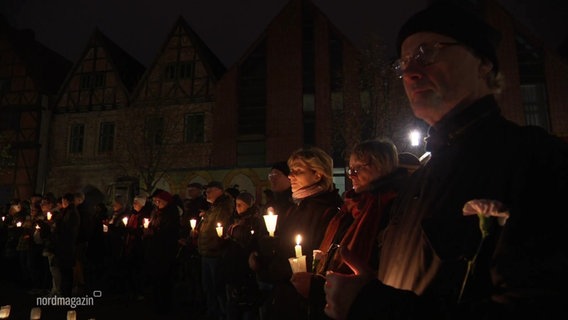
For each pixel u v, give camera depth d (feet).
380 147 6.54
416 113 3.46
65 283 22.38
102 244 26.25
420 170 3.80
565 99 62.03
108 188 61.05
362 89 59.31
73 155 73.56
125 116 69.31
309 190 8.41
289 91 67.15
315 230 7.95
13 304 22.34
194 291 22.90
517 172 2.63
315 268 6.61
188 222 23.68
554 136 2.71
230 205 18.52
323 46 68.39
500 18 64.90
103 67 75.20
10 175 73.36
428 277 2.89
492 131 3.01
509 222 2.48
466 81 3.23
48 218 27.09
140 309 21.81
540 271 2.31
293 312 7.70
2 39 78.43
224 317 17.42
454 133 3.21
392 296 2.76
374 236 5.93
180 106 69.87
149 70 71.77
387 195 6.14
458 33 3.21
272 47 69.46
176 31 72.59
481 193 2.76
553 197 2.45
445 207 2.94
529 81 63.67
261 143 67.10
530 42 64.64
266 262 8.37
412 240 3.19
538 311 2.26
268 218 8.57
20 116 75.20
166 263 19.84
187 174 64.69
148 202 25.86
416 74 3.36
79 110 74.64
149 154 66.28
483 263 2.51
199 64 70.79
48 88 78.59
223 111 68.33
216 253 17.76
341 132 57.57
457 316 2.48
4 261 35.37
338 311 2.98
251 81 69.82
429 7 3.41
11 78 76.69
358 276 3.03
